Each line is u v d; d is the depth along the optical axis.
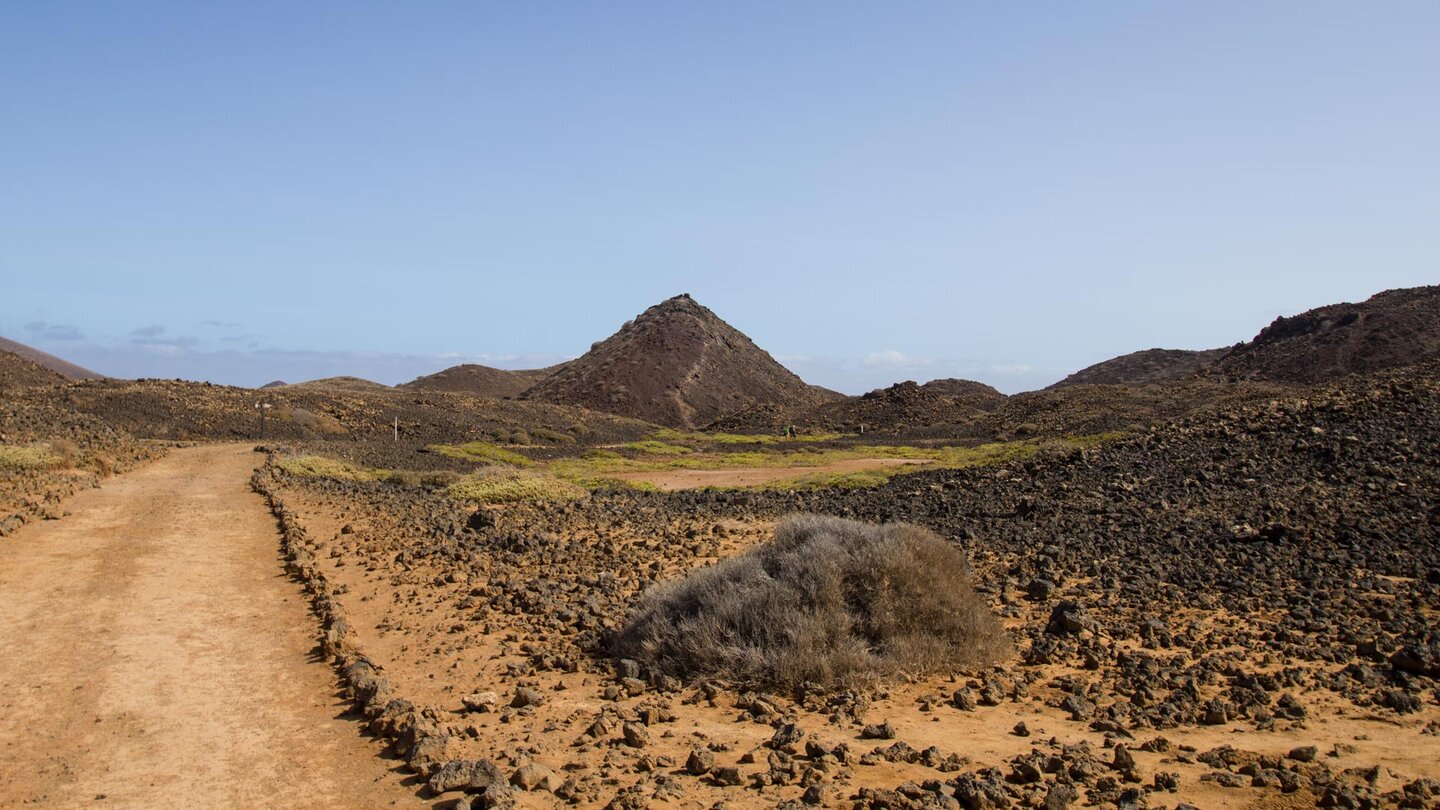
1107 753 6.50
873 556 9.48
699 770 6.09
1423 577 12.09
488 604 11.90
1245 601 11.49
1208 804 5.46
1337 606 10.96
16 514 17.73
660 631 9.23
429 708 7.38
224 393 67.00
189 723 7.30
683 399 134.50
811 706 7.74
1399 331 88.69
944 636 9.24
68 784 6.08
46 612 10.89
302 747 6.77
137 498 22.64
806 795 5.57
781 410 104.69
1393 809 5.37
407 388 149.38
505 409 80.94
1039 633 10.32
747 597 9.07
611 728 7.12
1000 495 22.62
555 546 16.61
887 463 45.16
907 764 6.27
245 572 13.81
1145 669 8.73
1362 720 7.22
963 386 113.69
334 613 10.73
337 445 50.19
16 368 70.06
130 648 9.46
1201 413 37.66
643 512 22.25
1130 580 12.97
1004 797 5.50
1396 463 19.36
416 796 5.80
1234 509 17.62
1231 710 7.35
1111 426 61.56
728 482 36.56
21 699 7.84
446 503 24.03
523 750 6.54
